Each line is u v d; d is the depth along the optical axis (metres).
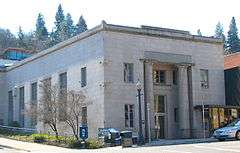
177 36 44.19
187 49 44.78
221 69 46.97
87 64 42.38
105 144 33.66
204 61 45.81
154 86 43.22
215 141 34.78
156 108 43.12
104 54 39.84
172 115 44.00
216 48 46.97
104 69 39.62
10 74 61.69
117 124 39.59
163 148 26.72
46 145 34.38
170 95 44.16
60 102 39.38
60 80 47.53
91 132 40.56
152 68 42.66
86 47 42.78
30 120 53.25
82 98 40.34
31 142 37.53
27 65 56.34
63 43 47.16
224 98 46.69
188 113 43.94
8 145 34.31
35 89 53.75
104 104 39.22
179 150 24.70
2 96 62.78
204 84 45.56
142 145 33.09
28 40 135.38
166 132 43.34
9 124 58.19
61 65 47.44
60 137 37.44
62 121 40.16
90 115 40.97
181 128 43.34
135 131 40.25
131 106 40.75
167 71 44.38
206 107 44.09
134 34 41.72
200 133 43.81
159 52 42.88
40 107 41.16
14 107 59.16
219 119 44.19
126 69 41.06
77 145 32.16
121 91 40.28
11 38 133.38
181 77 44.00
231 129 34.41
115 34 40.72
